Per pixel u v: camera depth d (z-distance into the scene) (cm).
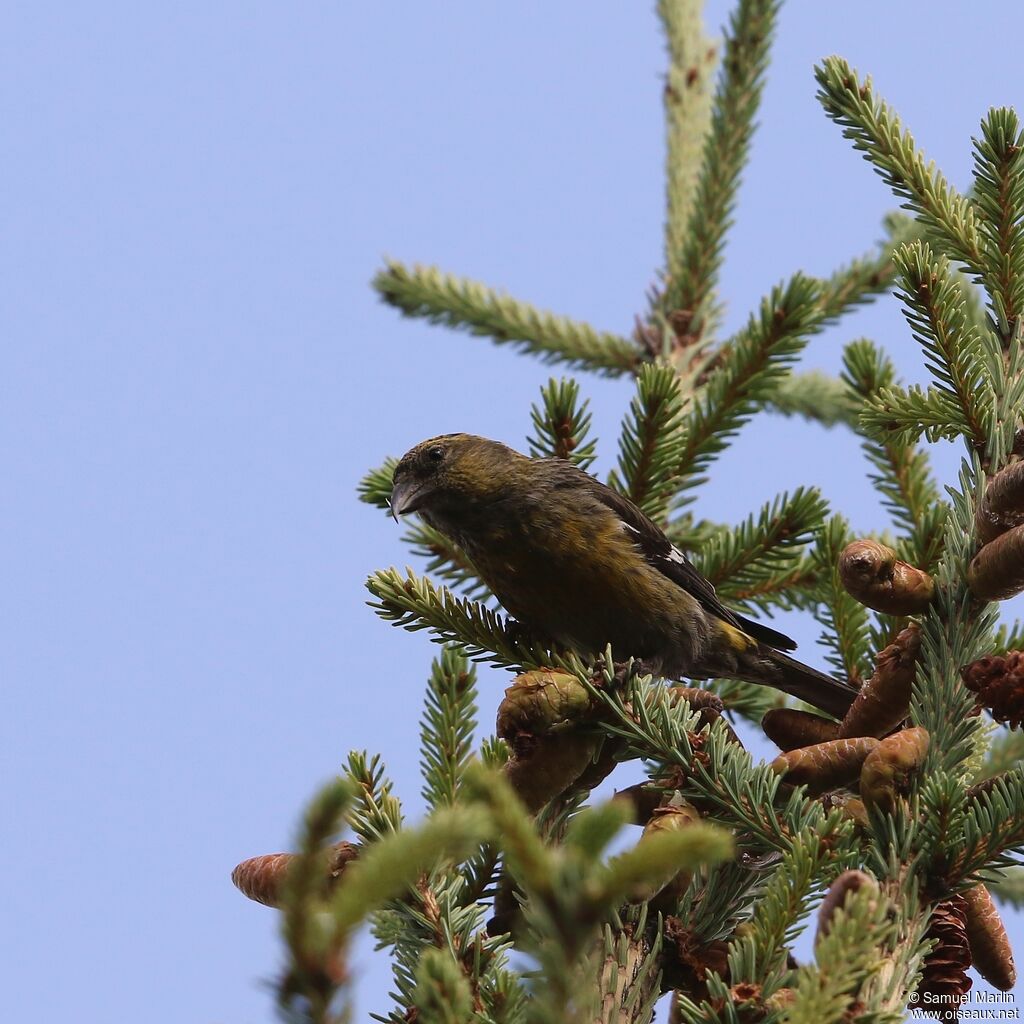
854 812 586
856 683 866
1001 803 534
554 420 921
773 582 973
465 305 1164
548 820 702
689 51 1251
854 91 767
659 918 580
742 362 965
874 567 634
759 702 1018
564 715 618
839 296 1108
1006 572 605
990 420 709
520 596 1031
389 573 789
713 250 1140
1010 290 743
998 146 718
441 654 781
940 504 831
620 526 974
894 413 732
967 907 593
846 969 408
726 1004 461
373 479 1066
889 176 768
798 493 923
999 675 573
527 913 537
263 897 553
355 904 291
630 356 1155
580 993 317
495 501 1001
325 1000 289
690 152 1218
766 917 499
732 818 601
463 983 369
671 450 954
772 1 1109
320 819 296
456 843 299
